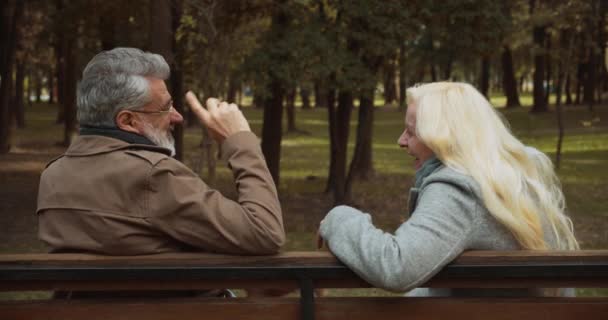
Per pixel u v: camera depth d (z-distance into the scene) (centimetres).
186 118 3581
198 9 934
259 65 1090
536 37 3619
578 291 629
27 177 1716
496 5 1160
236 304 194
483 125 208
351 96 1323
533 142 2827
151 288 192
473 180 198
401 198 1502
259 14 1222
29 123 3772
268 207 197
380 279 184
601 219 1213
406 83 5125
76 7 1669
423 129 208
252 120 4078
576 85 4706
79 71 2422
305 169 2120
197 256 192
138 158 202
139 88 211
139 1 1526
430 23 1167
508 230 199
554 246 215
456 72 5175
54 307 194
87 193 202
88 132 213
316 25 1127
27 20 2820
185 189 198
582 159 2283
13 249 920
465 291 217
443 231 190
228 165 208
